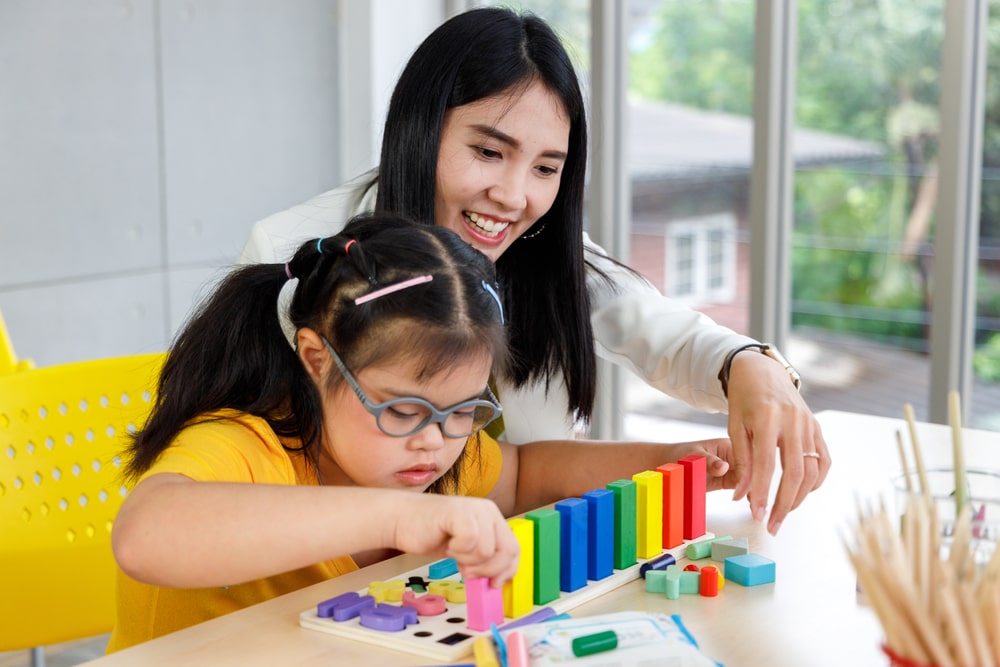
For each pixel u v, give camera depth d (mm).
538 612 806
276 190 2748
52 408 1192
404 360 864
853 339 2689
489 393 950
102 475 1212
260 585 958
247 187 2674
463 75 1140
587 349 1237
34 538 1174
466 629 771
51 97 2252
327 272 915
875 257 2615
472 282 903
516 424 1315
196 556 767
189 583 776
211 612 951
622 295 1301
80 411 1206
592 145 2799
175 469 850
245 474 902
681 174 2818
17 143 2201
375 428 888
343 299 892
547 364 1235
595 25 2756
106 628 1221
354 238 941
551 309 1222
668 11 2754
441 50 1153
